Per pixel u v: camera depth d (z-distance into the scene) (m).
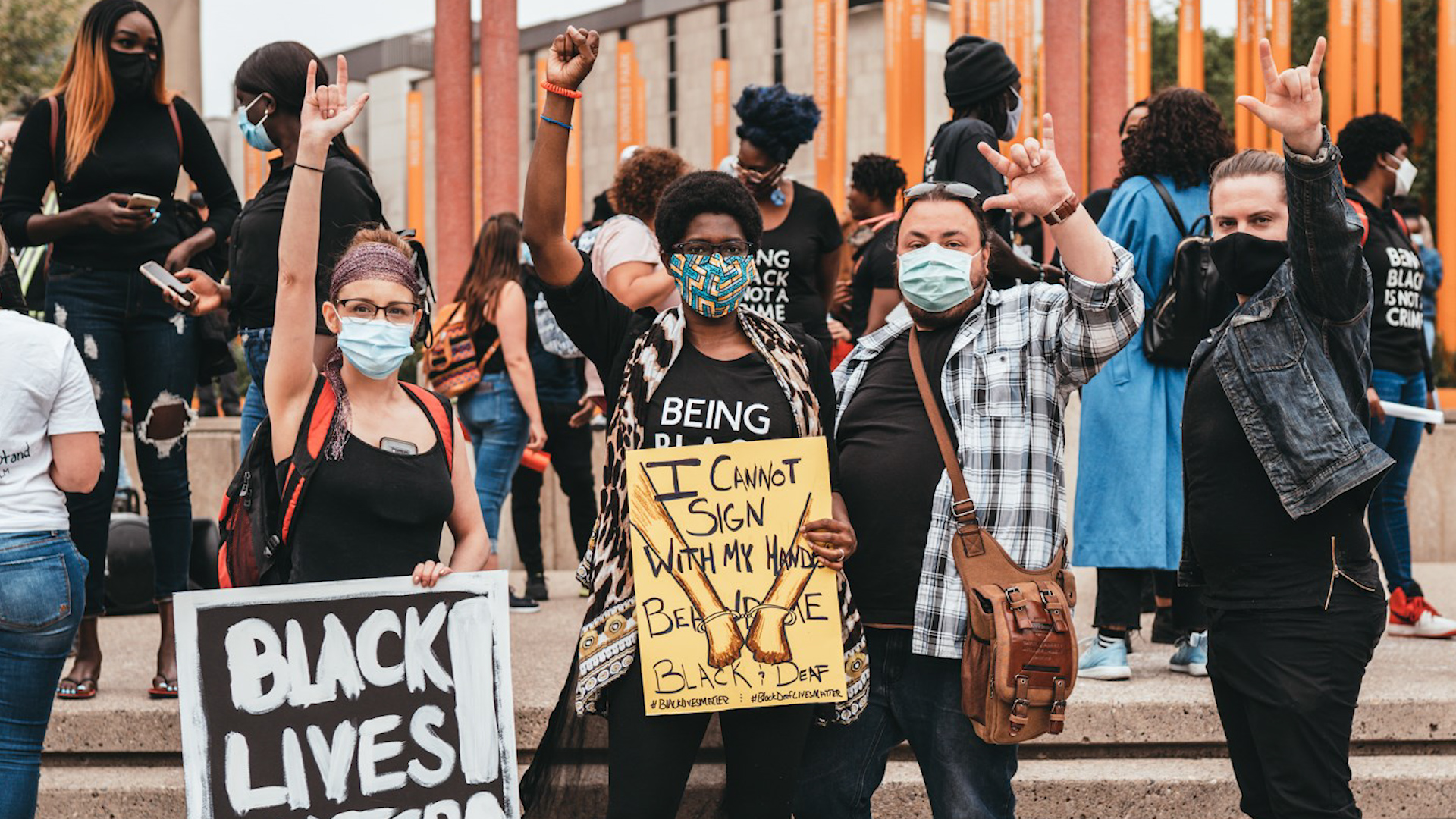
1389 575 5.16
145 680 4.36
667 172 4.90
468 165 10.59
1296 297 2.79
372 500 2.95
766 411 2.67
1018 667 2.61
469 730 2.96
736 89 42.03
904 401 2.89
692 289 2.63
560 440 5.98
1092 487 4.28
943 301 2.82
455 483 3.16
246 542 2.97
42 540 2.94
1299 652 2.74
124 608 5.69
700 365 2.71
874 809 3.75
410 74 45.91
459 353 5.64
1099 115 9.79
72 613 2.99
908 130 14.00
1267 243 2.93
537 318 5.75
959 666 2.77
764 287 4.66
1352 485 2.67
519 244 5.71
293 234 2.93
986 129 4.12
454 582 2.97
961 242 2.82
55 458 2.97
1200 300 4.07
